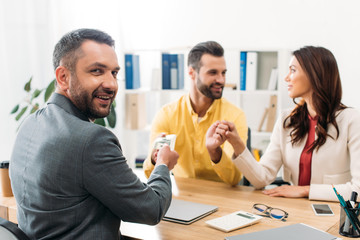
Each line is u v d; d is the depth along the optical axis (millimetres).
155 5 3697
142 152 4012
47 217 1024
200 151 2023
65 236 1023
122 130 3691
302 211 1438
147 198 1055
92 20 3604
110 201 1015
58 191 1009
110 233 1062
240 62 3156
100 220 1062
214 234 1224
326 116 1681
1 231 1016
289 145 1823
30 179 1056
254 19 3420
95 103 1098
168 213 1383
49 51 3418
